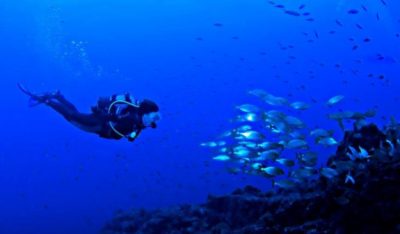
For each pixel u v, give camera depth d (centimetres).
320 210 543
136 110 491
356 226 494
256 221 650
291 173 553
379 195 479
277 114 599
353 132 615
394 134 578
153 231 829
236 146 624
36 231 1536
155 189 2308
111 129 491
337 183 525
